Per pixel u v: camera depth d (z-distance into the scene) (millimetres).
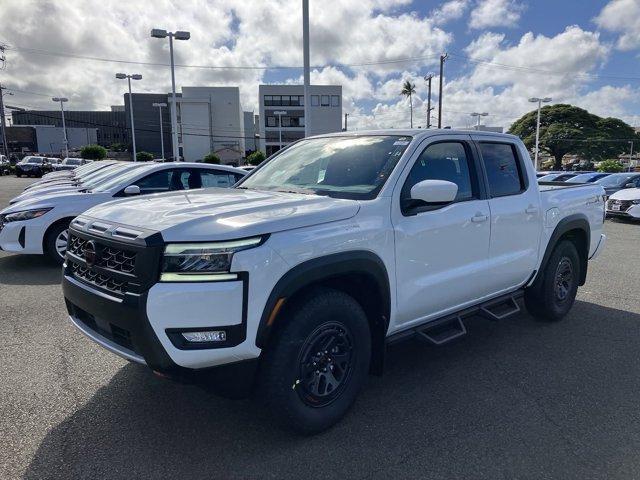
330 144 4270
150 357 2717
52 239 7762
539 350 4672
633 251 10211
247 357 2797
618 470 2855
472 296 4230
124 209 3238
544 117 79875
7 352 4449
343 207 3189
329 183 3783
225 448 3035
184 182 8656
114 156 75938
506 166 4621
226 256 2674
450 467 2871
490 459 2947
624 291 6844
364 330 3318
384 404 3604
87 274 3150
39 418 3350
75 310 3354
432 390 3834
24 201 8117
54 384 3842
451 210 3869
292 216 2949
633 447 3082
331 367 3178
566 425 3334
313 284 3137
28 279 7086
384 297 3389
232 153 77000
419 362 4383
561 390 3848
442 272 3848
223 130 88000
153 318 2662
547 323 5465
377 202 3389
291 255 2850
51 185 11508
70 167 44219
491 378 4055
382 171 3621
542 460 2943
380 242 3320
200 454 2971
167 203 3307
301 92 85938
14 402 3561
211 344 2699
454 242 3891
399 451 3021
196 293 2635
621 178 18328
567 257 5422
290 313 2963
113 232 2914
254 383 2973
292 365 2936
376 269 3289
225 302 2656
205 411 3473
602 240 6070
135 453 2971
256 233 2754
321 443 3100
